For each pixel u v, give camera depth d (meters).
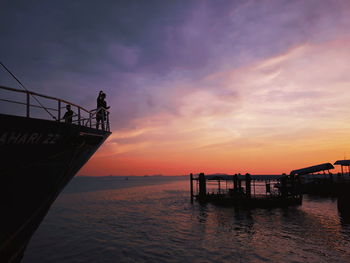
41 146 6.62
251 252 16.81
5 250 6.95
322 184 48.47
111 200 51.44
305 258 15.52
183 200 48.28
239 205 35.50
